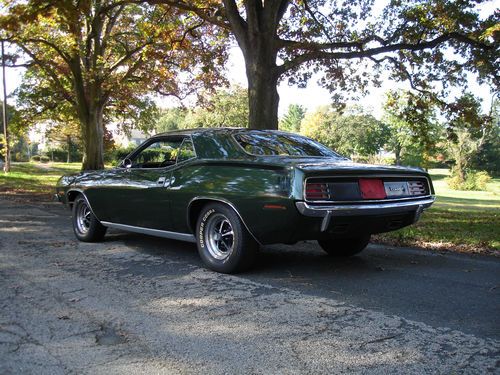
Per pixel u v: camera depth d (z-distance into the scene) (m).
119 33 24.52
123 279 4.85
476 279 4.84
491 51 13.61
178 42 19.03
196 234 5.29
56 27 21.33
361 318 3.63
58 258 5.87
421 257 6.03
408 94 16.23
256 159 4.78
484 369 2.74
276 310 3.84
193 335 3.32
